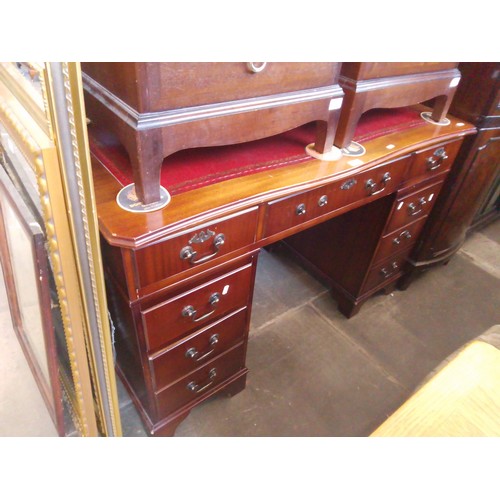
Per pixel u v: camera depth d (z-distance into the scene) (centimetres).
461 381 51
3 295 140
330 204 93
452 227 152
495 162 141
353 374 132
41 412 108
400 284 166
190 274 74
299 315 152
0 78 76
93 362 74
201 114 63
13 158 87
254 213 76
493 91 116
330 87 80
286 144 94
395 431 46
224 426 113
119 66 56
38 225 65
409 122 116
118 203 66
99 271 60
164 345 85
